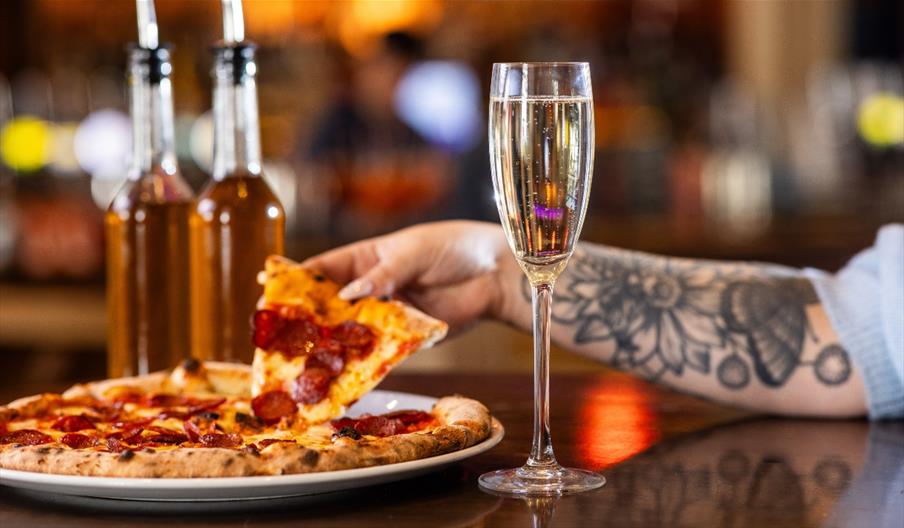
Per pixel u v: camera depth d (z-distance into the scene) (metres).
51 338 3.07
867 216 3.86
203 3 4.90
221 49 1.31
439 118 5.05
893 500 0.97
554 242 1.01
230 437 1.02
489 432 1.07
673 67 4.97
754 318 1.29
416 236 1.32
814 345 1.27
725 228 3.65
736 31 5.34
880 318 1.26
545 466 1.04
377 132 4.34
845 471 1.05
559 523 0.92
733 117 4.50
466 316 1.37
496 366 2.82
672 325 1.30
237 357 1.31
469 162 3.85
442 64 5.16
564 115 1.00
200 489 0.93
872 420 1.24
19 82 5.01
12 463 0.98
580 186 1.01
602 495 0.99
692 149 4.46
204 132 4.22
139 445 1.02
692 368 1.29
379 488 1.01
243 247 1.31
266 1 4.96
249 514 0.95
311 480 0.94
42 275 3.10
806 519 0.93
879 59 5.54
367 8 5.06
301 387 1.12
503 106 1.01
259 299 1.31
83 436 1.03
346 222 3.74
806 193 4.39
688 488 1.00
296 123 4.78
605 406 1.31
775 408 1.27
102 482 0.94
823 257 3.48
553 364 2.75
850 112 4.89
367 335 1.14
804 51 5.30
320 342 1.14
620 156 4.09
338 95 4.34
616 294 1.33
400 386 1.44
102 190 4.21
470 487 1.01
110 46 4.98
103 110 4.65
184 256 1.37
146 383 1.23
